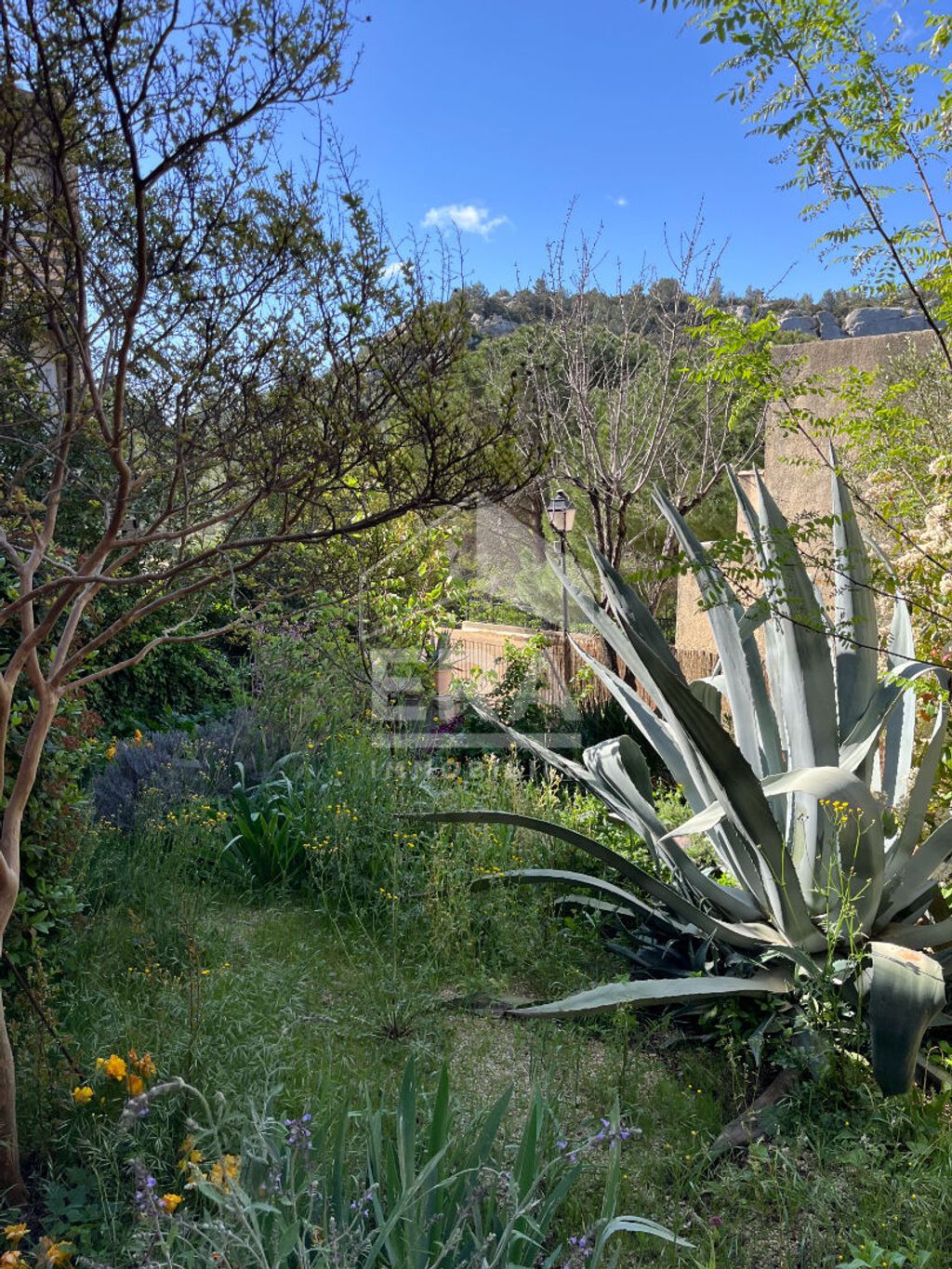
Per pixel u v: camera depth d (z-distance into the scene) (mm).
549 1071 3346
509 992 4379
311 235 2406
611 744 5297
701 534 16734
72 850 3705
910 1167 2889
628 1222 2350
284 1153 2438
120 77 2131
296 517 2641
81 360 2266
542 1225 2330
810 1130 3166
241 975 3861
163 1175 2625
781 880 3805
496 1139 2727
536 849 5719
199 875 5309
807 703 4383
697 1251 2600
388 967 4184
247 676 9328
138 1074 2781
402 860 5223
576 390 12359
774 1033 3826
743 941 4199
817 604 4238
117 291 2518
